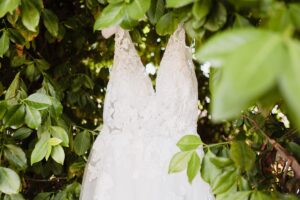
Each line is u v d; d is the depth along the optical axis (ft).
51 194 5.09
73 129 5.59
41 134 4.00
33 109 3.76
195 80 4.50
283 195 3.10
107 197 4.17
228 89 1.18
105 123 4.47
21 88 4.19
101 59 7.27
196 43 3.04
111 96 4.44
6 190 3.79
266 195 2.98
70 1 6.45
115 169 4.24
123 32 4.44
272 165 3.87
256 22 2.88
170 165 3.10
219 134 8.04
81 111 6.38
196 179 4.12
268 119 4.36
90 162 4.42
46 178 5.88
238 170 3.13
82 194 4.38
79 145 4.67
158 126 4.31
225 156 3.47
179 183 4.10
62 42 6.35
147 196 4.12
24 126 4.68
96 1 4.84
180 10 2.69
